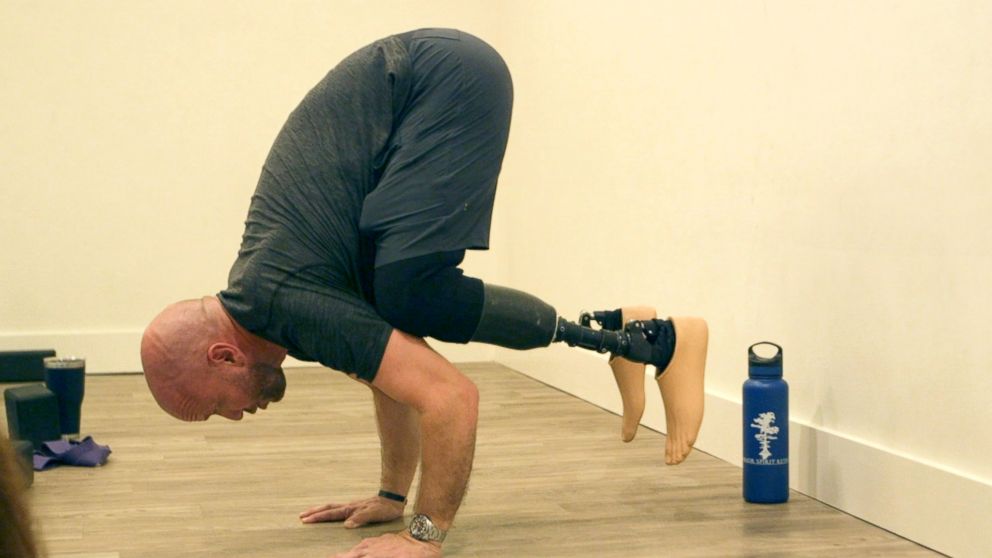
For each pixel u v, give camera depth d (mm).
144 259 4855
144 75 4812
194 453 3057
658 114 3436
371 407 3873
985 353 2062
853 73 2439
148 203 4848
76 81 4754
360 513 2291
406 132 1965
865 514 2369
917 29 2229
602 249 3912
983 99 2055
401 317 1946
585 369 4008
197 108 4875
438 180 1930
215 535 2221
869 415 2395
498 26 5113
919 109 2227
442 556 2053
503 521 2328
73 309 4793
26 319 4742
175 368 1935
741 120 2926
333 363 1952
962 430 2121
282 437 3301
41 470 2814
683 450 2248
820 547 2156
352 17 5012
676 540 2188
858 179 2432
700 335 2270
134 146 4820
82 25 4750
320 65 4992
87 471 2832
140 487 2645
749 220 2896
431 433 1942
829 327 2539
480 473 2795
